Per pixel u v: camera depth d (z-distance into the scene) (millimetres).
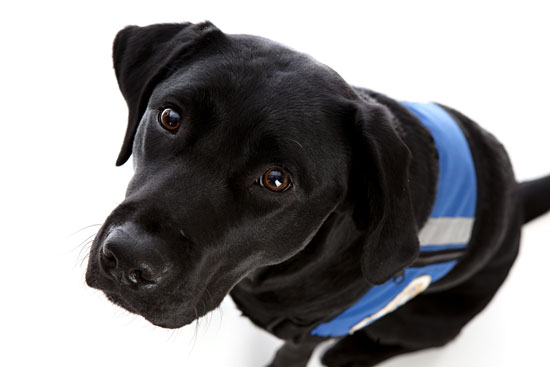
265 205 493
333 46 1108
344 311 627
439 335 773
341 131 516
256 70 503
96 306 776
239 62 506
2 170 853
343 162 517
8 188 838
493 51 1172
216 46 521
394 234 525
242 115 483
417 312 746
